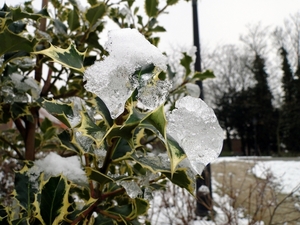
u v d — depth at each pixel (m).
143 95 0.26
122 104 0.24
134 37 0.27
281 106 11.30
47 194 0.35
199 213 2.08
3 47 0.44
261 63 12.51
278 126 10.74
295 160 6.15
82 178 0.46
